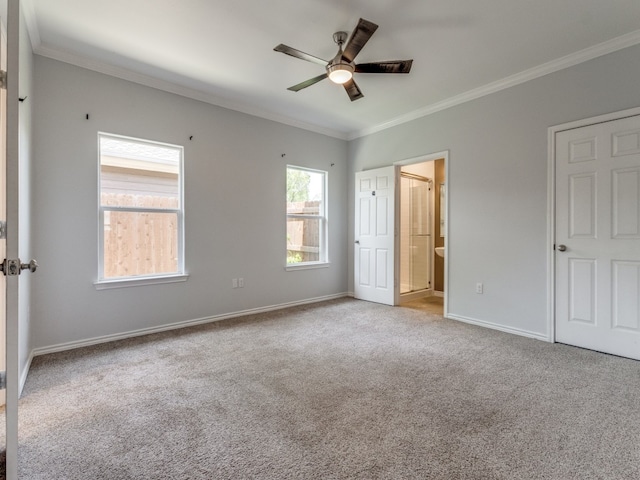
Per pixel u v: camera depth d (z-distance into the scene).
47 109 2.84
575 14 2.40
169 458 1.53
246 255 4.22
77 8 2.34
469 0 2.26
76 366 2.59
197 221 3.78
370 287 5.03
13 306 1.27
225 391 2.19
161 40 2.75
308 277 4.93
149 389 2.21
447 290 4.02
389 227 4.75
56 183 2.89
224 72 3.30
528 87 3.28
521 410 1.94
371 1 2.27
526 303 3.33
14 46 1.28
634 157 2.67
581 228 2.96
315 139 4.98
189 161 3.71
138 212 3.43
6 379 1.25
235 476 1.42
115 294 3.23
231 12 2.39
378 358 2.76
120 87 3.23
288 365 2.62
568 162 3.03
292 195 4.87
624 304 2.73
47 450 1.58
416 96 3.87
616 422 1.81
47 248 2.85
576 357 2.75
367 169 5.09
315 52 2.95
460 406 1.99
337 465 1.49
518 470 1.45
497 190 3.54
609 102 2.78
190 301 3.74
